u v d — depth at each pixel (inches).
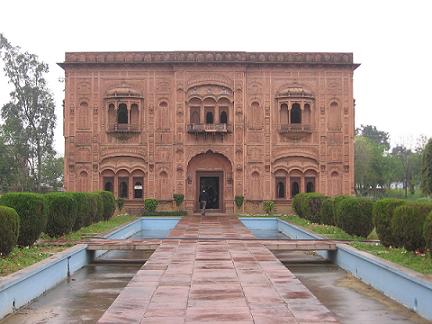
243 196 1499.8
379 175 2805.1
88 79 1502.2
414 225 551.5
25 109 1983.3
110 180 1505.9
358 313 438.3
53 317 429.4
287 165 1505.9
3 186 2081.7
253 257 622.2
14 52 1973.4
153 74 1507.1
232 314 354.3
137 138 1505.9
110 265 721.6
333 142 1509.6
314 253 842.8
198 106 1507.1
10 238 538.3
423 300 422.3
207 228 1070.4
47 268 542.0
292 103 1498.5
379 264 527.5
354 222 805.2
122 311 361.7
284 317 346.3
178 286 447.2
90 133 1499.8
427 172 1809.8
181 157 1503.4
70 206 804.0
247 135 1507.1
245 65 1501.0
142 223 1352.1
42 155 2096.5
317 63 1497.3
